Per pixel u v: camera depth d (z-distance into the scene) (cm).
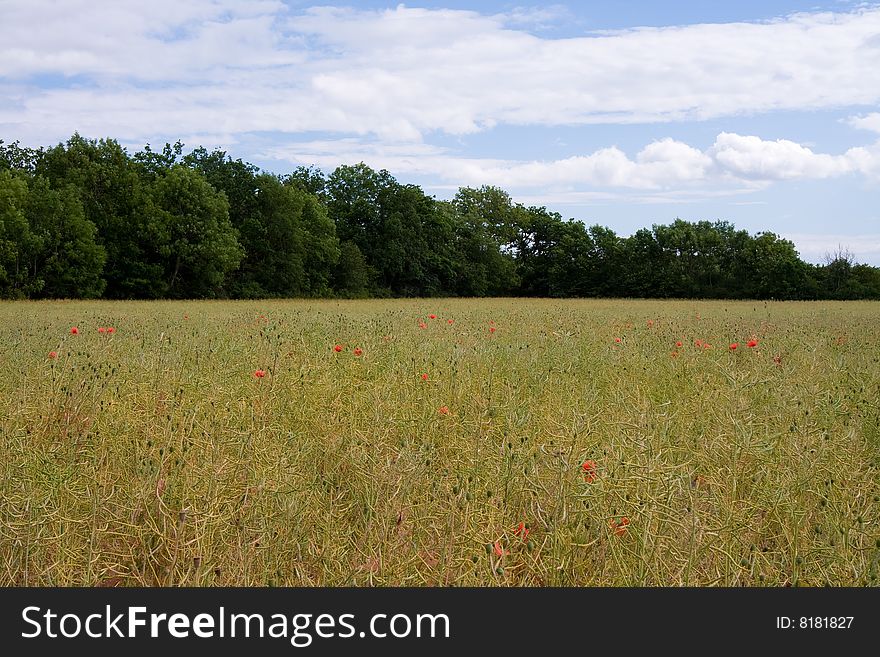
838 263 7531
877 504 433
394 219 8025
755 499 453
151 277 5594
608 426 570
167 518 399
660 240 8881
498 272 9044
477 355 949
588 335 1262
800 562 360
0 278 4484
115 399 636
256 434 531
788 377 780
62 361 795
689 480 402
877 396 727
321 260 7150
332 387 717
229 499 427
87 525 399
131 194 5706
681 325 1734
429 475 468
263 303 4103
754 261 8225
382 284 8206
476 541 377
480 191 9881
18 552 373
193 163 6831
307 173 8312
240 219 6856
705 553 363
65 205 5062
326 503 440
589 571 372
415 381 739
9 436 495
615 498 408
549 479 446
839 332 1520
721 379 816
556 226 9762
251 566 364
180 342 1050
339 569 358
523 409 626
